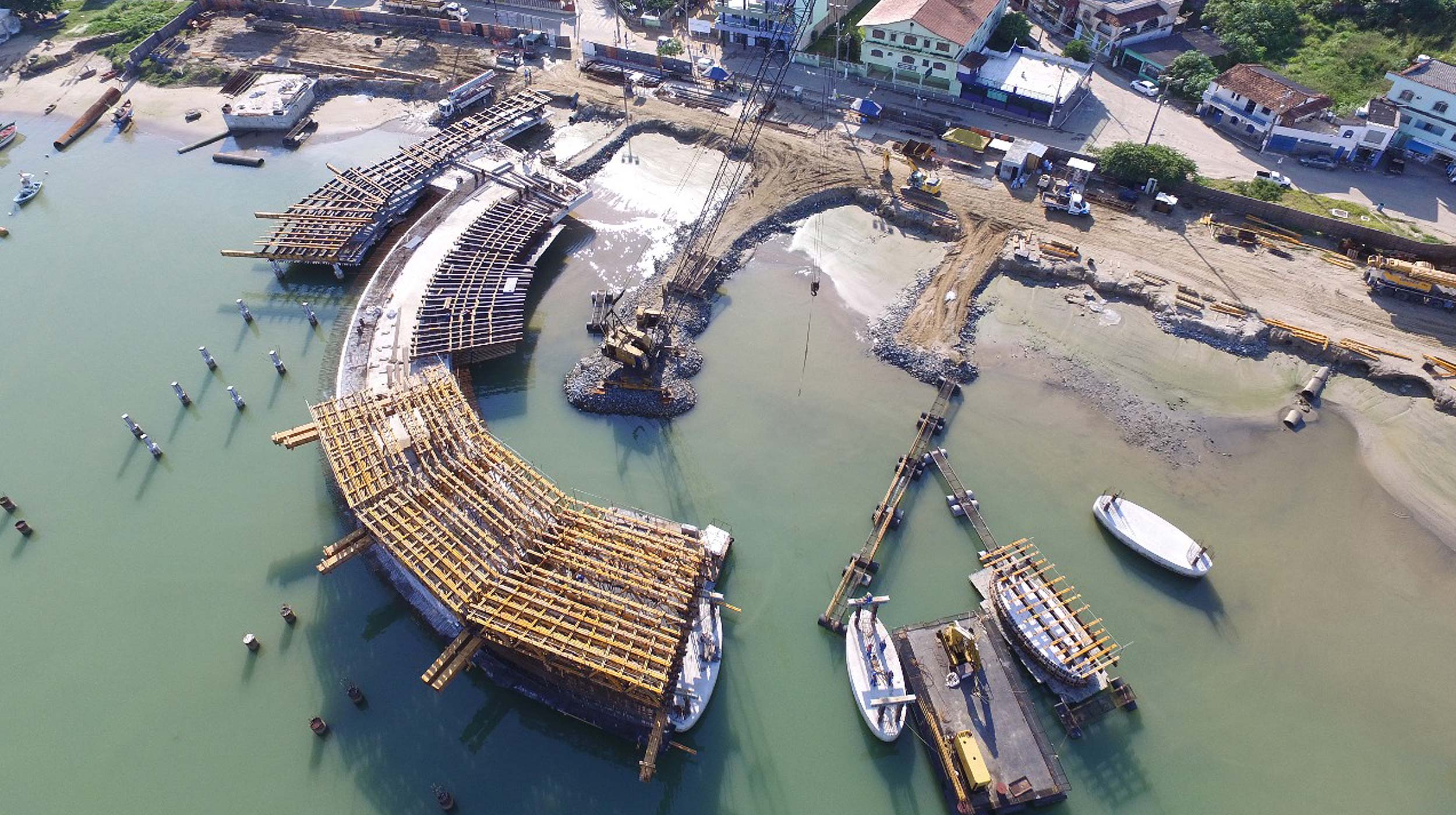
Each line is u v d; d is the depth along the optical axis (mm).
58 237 84875
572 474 61719
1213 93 90000
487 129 91875
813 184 86312
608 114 98750
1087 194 82875
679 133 95625
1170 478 60562
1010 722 46281
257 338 73250
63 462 63625
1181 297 71750
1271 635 51781
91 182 92562
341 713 48969
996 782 43969
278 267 79562
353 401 60406
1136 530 55781
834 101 98250
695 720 47156
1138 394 65938
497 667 49250
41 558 57594
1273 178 81312
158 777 46719
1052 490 59875
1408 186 80750
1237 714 48281
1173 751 46844
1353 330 68375
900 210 82375
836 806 45219
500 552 50719
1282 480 60125
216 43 114000
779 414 65688
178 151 96625
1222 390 66062
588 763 46938
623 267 78938
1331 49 96688
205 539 58250
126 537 58719
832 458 62500
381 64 108125
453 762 46938
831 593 54281
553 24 116875
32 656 52281
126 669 51469
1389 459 60656
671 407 65750
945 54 94250
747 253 80250
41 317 75812
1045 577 54594
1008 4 114250
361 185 83375
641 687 44375
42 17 117938
